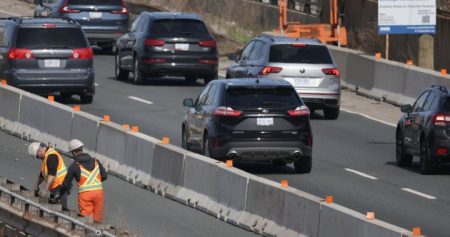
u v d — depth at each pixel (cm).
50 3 11044
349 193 5075
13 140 6469
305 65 7212
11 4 14312
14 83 7488
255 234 4297
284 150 5416
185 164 4934
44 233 3791
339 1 10506
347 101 8281
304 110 5444
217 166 4675
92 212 4103
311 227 3978
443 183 5397
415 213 4662
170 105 7744
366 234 3647
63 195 4125
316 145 6456
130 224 4406
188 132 5866
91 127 5859
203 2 12650
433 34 8588
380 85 8369
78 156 4106
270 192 4275
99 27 10512
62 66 7550
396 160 6050
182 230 4331
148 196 5050
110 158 5647
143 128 6781
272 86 5472
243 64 7488
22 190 4128
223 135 5397
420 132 5684
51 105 6291
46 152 4169
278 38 7381
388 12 8550
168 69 8600
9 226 4034
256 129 5388
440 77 7750
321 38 10300
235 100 5425
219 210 4603
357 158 6075
